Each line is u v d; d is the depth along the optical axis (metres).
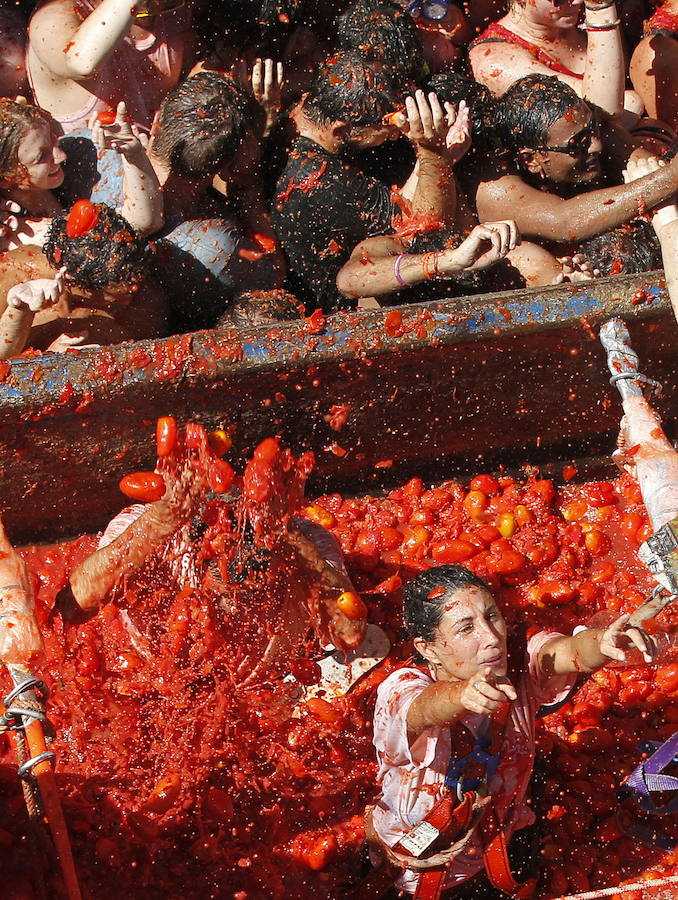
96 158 14.34
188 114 13.62
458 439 13.93
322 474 14.02
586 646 8.93
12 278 12.92
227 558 10.20
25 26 15.09
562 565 13.51
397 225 14.39
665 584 9.05
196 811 10.98
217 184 14.98
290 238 14.72
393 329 12.23
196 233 13.93
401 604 12.93
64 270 12.05
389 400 13.02
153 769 11.29
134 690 11.58
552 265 14.48
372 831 9.82
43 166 13.42
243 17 15.84
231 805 10.96
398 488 14.40
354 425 13.27
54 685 11.66
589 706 11.89
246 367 12.06
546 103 14.38
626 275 12.72
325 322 12.20
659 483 10.53
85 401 11.81
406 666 9.48
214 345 11.98
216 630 10.98
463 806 9.08
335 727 11.56
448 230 14.38
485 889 10.12
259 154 15.00
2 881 10.09
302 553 10.35
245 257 14.23
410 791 9.16
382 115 14.09
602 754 11.76
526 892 10.18
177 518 9.38
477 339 12.41
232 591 10.54
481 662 8.89
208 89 13.73
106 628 11.68
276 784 11.29
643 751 10.94
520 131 14.50
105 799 10.98
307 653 11.84
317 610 10.85
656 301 12.54
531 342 12.70
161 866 10.65
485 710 8.01
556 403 13.68
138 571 10.19
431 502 14.06
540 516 14.06
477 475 14.55
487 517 14.05
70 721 11.59
